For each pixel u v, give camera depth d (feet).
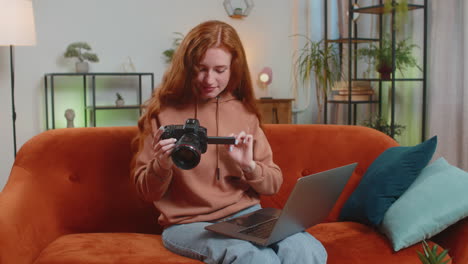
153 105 5.00
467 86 10.82
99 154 5.73
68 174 5.62
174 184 4.87
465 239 4.72
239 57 4.98
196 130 4.20
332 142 6.22
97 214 5.62
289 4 16.46
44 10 12.71
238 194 4.92
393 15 11.83
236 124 5.21
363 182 5.59
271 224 4.42
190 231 4.42
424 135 12.04
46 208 5.30
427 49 12.12
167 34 14.57
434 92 11.85
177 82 4.90
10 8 9.34
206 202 4.73
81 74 12.39
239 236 4.09
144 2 14.14
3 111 12.23
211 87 4.78
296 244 4.10
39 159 5.49
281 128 6.34
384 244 4.84
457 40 11.30
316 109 16.26
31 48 12.57
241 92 5.38
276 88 16.53
